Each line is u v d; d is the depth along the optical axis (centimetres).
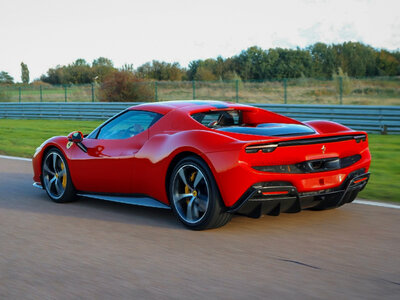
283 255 349
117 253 361
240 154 381
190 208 420
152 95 2539
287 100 2703
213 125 461
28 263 341
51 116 2052
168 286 294
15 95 3762
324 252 355
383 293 278
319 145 409
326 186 414
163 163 435
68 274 318
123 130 496
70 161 526
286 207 408
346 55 4525
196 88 3066
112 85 2534
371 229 416
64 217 479
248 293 280
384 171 791
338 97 2686
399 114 1262
